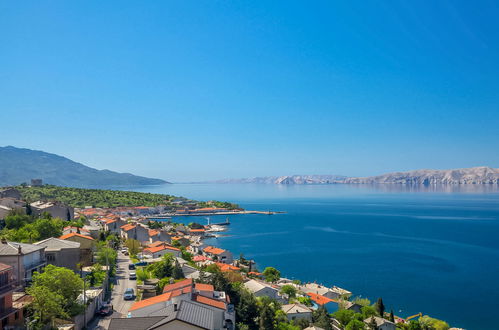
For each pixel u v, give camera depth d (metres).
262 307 89.81
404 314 133.00
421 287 164.25
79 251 99.50
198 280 96.56
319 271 192.25
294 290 128.38
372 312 111.94
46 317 62.69
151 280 99.94
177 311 55.25
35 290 63.25
